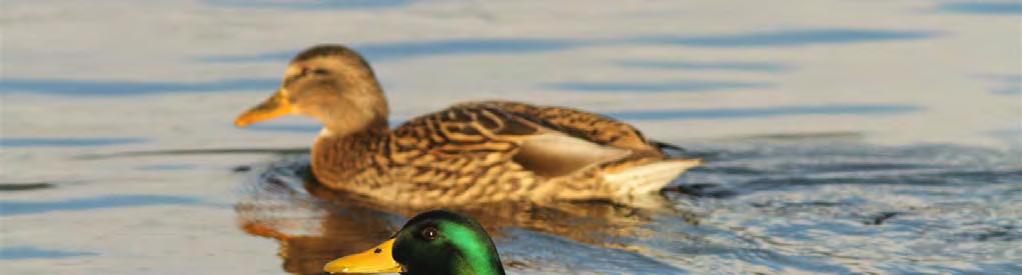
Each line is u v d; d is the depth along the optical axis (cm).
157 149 1409
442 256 828
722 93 1620
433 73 1708
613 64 1745
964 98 1566
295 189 1296
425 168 1282
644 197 1242
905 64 1716
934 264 997
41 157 1366
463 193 1273
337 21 1970
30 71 1698
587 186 1253
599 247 1075
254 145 1446
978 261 1003
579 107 1568
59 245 1080
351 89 1355
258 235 1121
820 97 1595
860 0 2066
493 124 1288
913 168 1298
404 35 1881
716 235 1093
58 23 1944
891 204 1171
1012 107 1523
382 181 1294
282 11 2039
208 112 1555
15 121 1500
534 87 1642
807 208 1169
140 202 1216
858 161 1330
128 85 1652
